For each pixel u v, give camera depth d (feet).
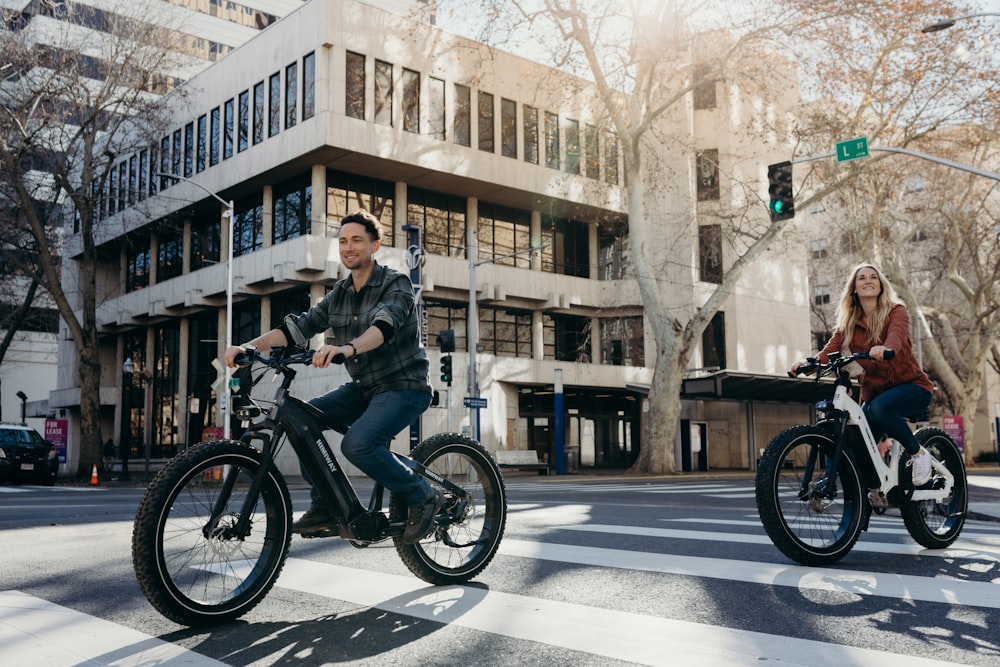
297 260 98.94
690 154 124.47
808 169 96.37
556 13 85.05
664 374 92.43
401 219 110.52
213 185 115.55
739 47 85.56
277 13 216.54
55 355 196.13
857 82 84.53
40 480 81.15
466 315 116.98
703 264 127.85
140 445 137.49
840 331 17.62
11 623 11.46
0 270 123.54
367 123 99.81
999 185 115.65
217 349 120.88
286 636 10.58
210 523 11.40
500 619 11.17
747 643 9.74
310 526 12.51
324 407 13.10
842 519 15.79
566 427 121.29
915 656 9.14
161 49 99.55
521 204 123.03
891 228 123.54
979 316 126.21
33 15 97.66
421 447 13.98
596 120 103.60
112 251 148.36
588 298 125.90
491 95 113.70
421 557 13.44
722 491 49.75
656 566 14.99
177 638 10.53
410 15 95.20
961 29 80.48
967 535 20.11
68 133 100.94
